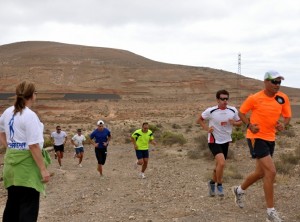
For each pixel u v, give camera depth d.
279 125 7.05
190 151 19.97
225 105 8.87
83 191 11.73
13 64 167.62
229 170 12.98
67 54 184.25
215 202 8.83
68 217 8.50
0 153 25.30
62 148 19.12
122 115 87.38
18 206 5.07
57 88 143.75
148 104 117.44
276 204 8.31
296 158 14.63
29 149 4.94
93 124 66.00
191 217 7.67
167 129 44.94
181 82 153.00
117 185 12.67
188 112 95.00
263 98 7.03
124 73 162.00
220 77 163.75
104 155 15.16
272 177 6.91
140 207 8.92
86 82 153.75
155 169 16.20
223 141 9.02
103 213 8.63
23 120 4.93
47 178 4.94
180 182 12.25
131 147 27.05
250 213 7.70
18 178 4.93
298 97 156.00
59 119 75.75
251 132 7.18
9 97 115.94
